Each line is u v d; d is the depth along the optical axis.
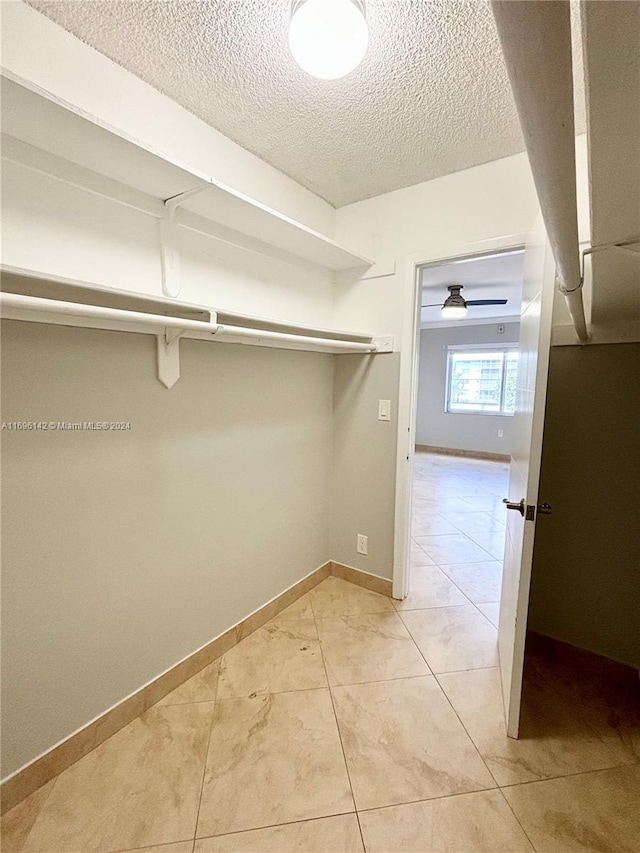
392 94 1.43
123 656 1.45
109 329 1.32
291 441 2.19
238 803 1.19
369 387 2.36
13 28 1.10
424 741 1.41
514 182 1.84
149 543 1.51
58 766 1.27
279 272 2.00
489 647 1.93
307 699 1.59
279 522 2.16
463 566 2.81
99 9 1.10
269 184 1.92
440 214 2.04
